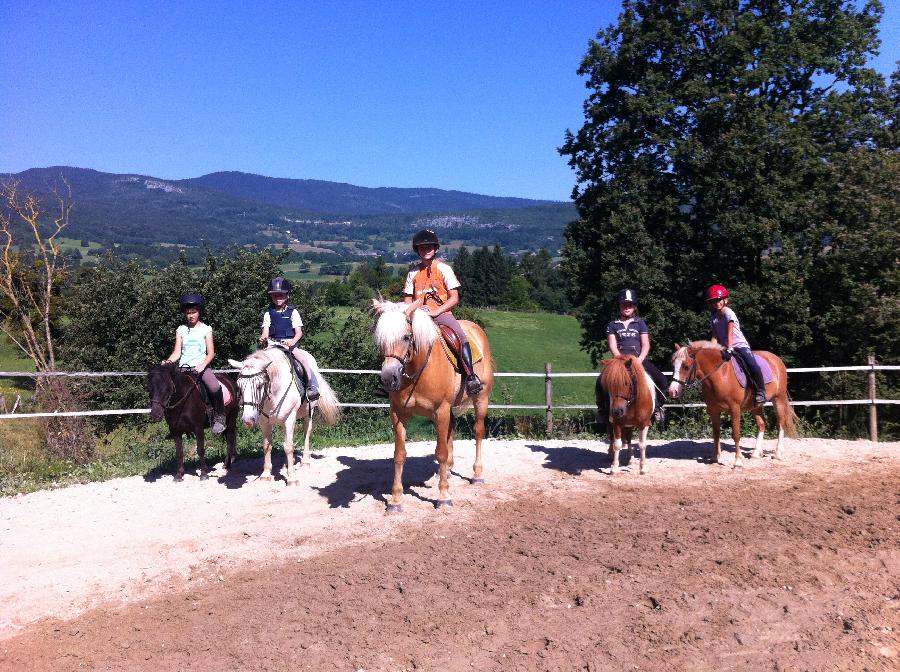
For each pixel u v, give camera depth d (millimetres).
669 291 21281
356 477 8953
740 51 21297
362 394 18406
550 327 67312
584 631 4570
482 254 114625
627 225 21641
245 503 7918
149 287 20297
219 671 4207
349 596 5211
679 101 22109
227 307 19703
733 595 5039
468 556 5977
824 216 20984
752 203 21047
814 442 11047
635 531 6559
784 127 20672
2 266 18594
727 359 9023
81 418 11602
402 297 7750
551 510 7352
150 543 6617
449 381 7246
